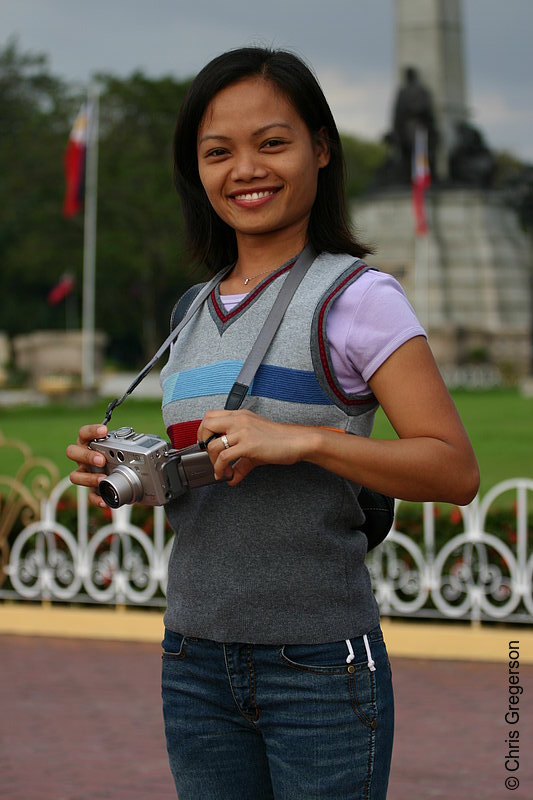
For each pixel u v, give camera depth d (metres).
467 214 47.84
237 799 2.88
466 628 8.29
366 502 2.98
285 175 2.85
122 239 50.59
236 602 2.73
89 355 35.81
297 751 2.72
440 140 47.72
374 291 2.74
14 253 52.69
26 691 7.50
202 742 2.85
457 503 2.73
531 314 49.12
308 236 2.97
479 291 47.59
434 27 45.91
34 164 52.31
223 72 2.87
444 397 2.71
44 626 9.07
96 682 7.72
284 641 2.71
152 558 8.93
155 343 57.53
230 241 3.26
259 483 2.74
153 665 8.16
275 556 2.73
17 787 5.80
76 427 24.12
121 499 2.77
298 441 2.58
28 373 47.19
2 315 58.41
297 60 2.90
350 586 2.77
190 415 2.84
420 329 2.73
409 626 8.37
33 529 9.23
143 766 6.13
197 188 3.21
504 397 32.84
